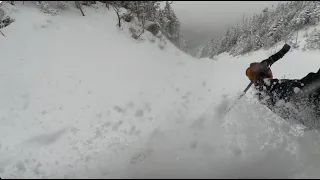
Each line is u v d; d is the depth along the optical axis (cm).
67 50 686
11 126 394
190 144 301
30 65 588
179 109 393
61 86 521
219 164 269
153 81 565
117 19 1009
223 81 572
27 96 480
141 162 282
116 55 738
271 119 332
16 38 683
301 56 1284
